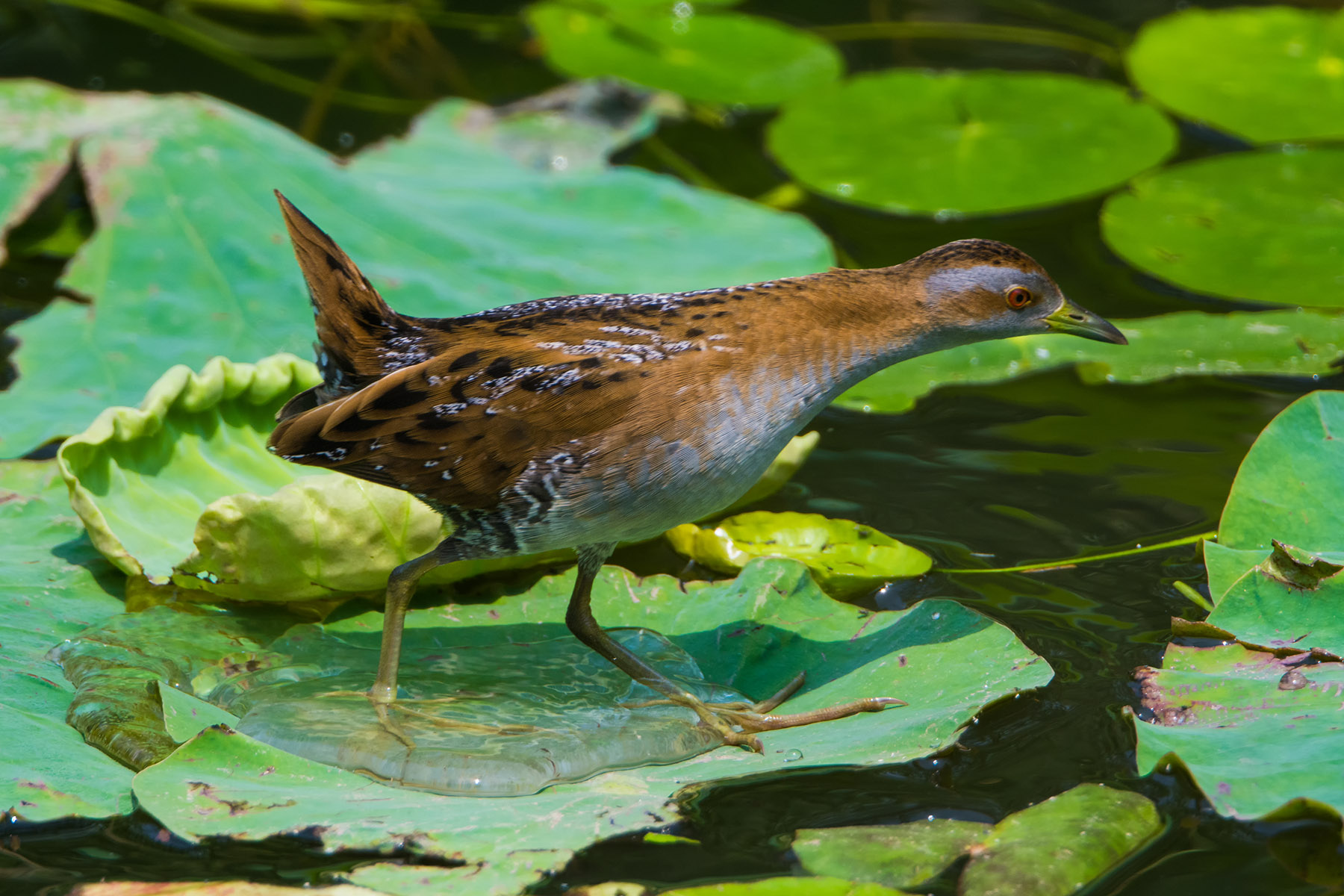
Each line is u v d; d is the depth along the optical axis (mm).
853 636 6379
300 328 8516
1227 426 8055
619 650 6156
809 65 11797
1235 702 5602
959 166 10312
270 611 6719
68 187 10414
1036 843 4930
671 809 5164
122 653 6148
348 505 6441
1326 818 5008
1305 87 11086
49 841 5055
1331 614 5977
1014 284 6434
